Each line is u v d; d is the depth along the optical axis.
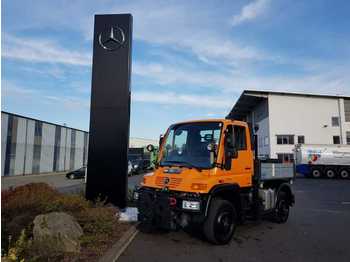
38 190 8.48
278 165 9.03
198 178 6.38
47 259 4.91
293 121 44.44
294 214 10.80
